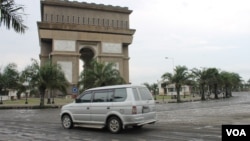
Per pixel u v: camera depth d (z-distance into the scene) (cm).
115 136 1235
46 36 9312
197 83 6688
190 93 11175
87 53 10656
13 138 1219
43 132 1391
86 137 1223
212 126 1495
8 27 1175
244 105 3519
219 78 7094
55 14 10138
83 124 1431
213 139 1112
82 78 4650
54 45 9344
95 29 9888
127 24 11019
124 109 1285
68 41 9512
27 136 1270
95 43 10006
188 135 1217
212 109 2903
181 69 5850
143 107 1309
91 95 1417
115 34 10200
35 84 4181
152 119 1356
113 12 10888
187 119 1912
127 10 10969
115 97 1328
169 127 1488
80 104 1445
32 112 3116
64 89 4488
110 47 10094
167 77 5872
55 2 10075
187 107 3459
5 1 1170
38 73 4225
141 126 1495
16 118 2270
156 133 1292
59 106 4275
